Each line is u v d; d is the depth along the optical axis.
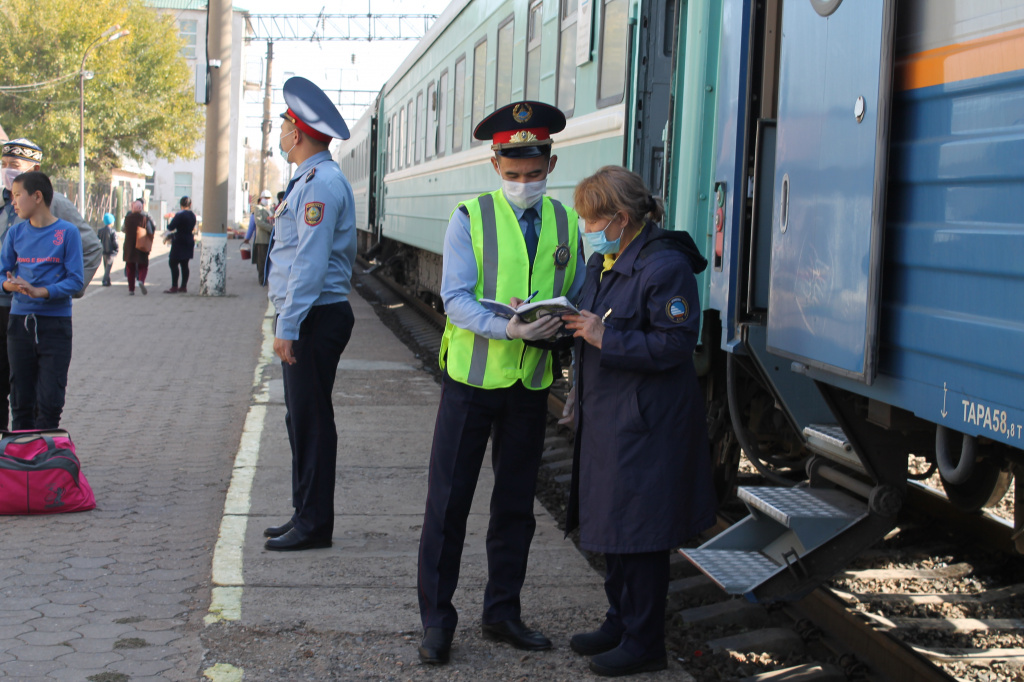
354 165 26.70
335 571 4.33
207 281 17.39
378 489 5.72
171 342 11.70
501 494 3.60
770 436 5.49
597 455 3.28
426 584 3.50
